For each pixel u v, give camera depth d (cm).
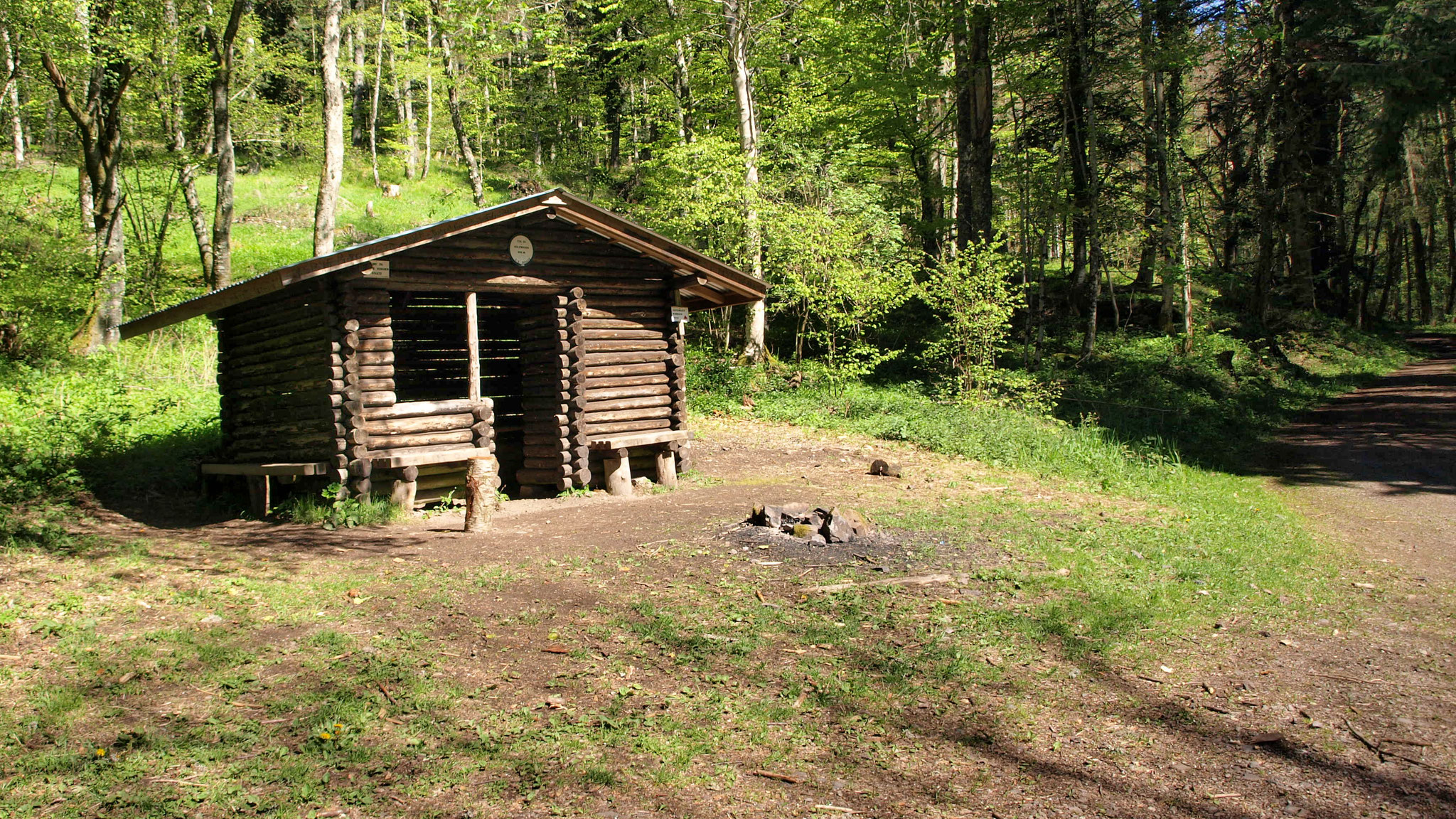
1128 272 3928
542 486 1095
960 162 2178
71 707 420
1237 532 831
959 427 1431
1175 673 487
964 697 449
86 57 1567
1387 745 402
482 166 4016
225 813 335
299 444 947
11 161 2320
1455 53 1698
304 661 482
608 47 2453
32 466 909
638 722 415
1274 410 1864
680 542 756
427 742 395
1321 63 1877
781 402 1670
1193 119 3133
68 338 1540
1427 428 1575
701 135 2312
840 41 2283
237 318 1062
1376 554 771
